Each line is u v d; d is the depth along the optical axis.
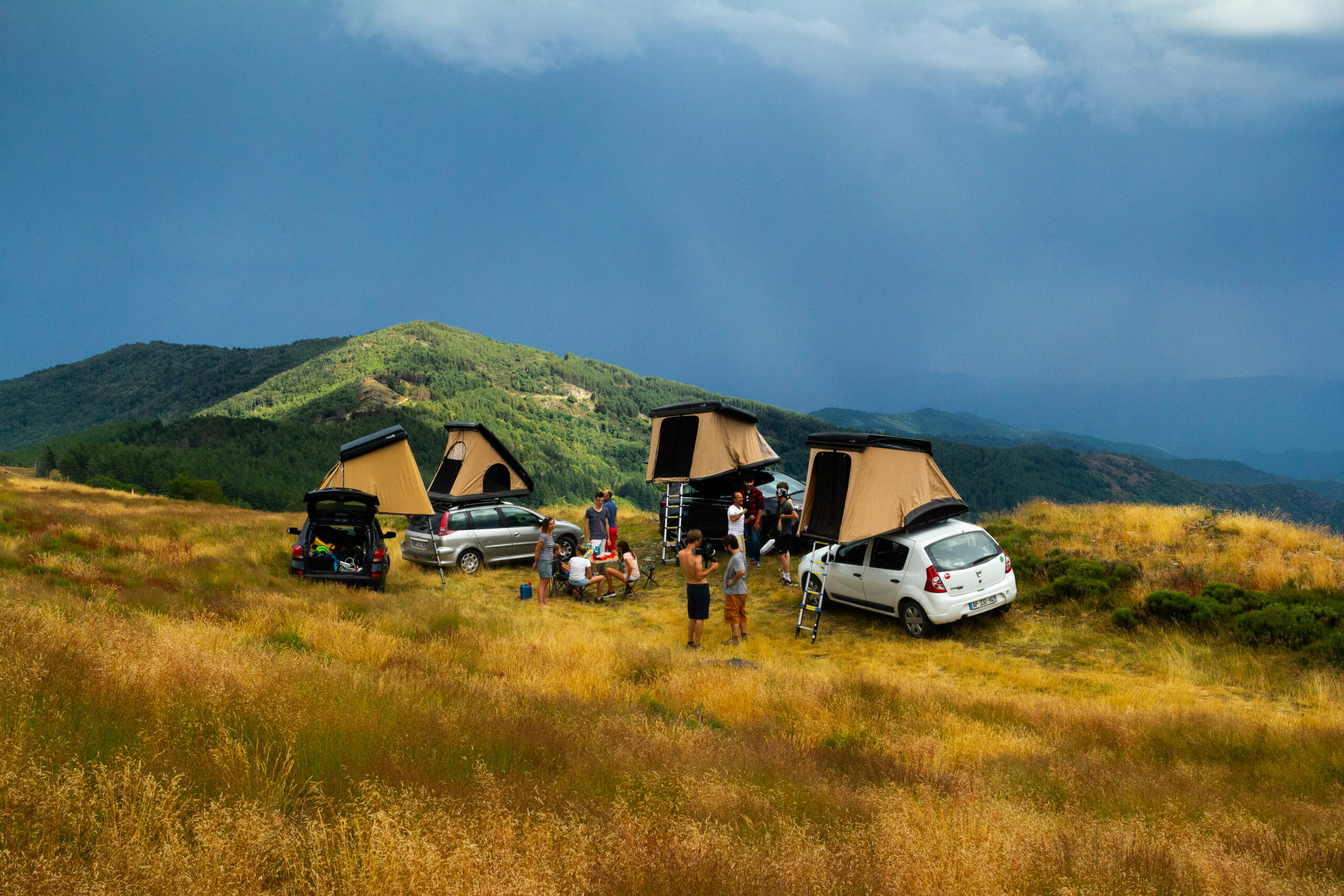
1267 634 11.30
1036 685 10.62
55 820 2.65
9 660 4.70
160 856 2.47
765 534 19.19
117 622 7.89
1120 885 3.50
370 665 8.66
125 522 21.45
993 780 5.83
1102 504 19.22
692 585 12.77
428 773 4.14
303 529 15.38
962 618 13.14
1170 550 14.88
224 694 4.81
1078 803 5.35
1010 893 3.25
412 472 17.53
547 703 7.10
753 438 21.30
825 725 7.86
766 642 12.93
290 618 11.20
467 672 8.90
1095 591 13.30
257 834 2.73
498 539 18.55
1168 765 7.05
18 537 16.59
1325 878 3.96
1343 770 6.61
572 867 2.81
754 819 4.13
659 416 20.58
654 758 5.31
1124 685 10.49
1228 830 4.71
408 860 2.60
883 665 11.82
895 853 3.42
